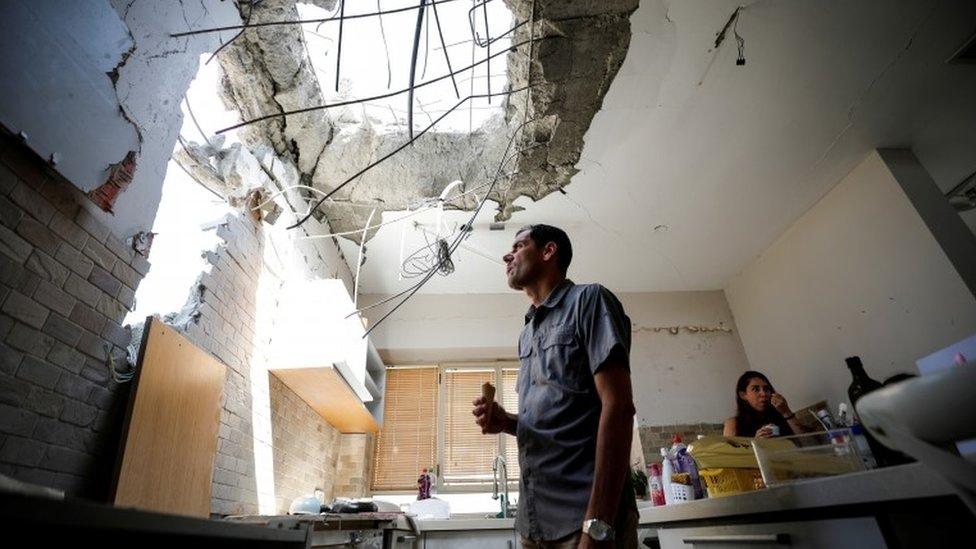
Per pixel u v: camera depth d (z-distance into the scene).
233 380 1.92
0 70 0.95
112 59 1.25
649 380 3.82
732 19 2.12
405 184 2.83
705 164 2.88
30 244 1.04
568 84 2.34
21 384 1.00
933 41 2.21
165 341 1.42
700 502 1.17
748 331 3.91
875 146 2.78
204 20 1.66
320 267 3.05
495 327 3.92
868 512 0.72
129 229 1.31
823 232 3.19
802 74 2.36
